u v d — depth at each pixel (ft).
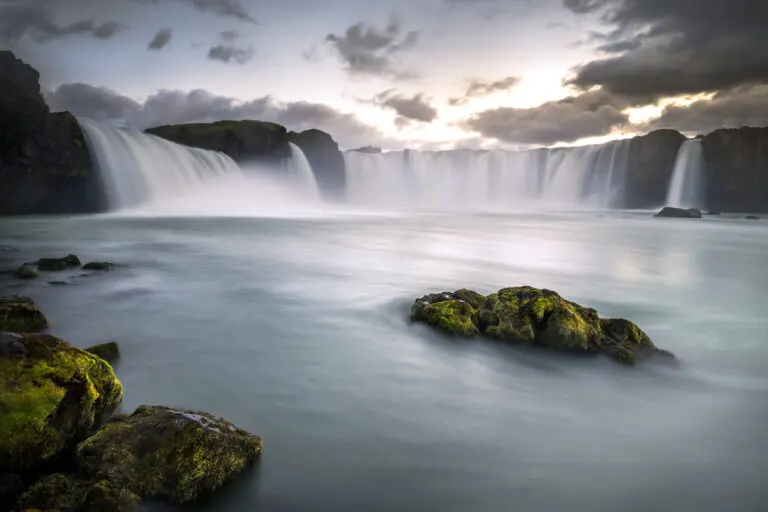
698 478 17.15
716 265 68.03
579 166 293.84
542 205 302.45
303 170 242.37
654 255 78.64
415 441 19.06
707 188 247.29
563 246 90.58
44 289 42.27
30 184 113.60
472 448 18.70
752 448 19.29
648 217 197.47
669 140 258.98
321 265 62.03
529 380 25.75
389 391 23.81
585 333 28.63
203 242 84.17
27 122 110.11
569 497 15.89
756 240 105.40
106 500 12.53
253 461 16.60
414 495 15.66
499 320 30.17
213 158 187.32
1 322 28.04
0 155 107.04
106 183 132.57
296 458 17.40
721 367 28.71
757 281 55.11
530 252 79.71
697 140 251.19
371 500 15.34
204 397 22.25
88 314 35.45
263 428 19.54
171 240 85.10
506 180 317.22
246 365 26.63
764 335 35.04
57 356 16.08
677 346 32.53
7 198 109.91
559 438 19.79
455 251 79.61
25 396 14.17
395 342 31.01
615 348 28.27
